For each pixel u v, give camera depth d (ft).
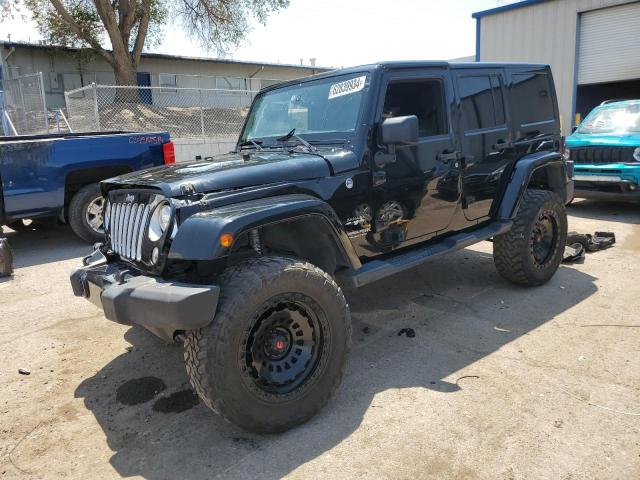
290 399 9.48
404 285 17.57
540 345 12.71
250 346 9.16
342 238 10.84
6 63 72.84
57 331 14.74
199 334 8.77
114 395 11.25
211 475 8.55
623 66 53.62
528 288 16.78
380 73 12.21
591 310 14.73
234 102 84.99
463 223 14.89
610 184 26.58
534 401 10.28
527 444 8.96
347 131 12.01
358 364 12.17
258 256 10.68
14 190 22.24
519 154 16.30
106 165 24.21
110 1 66.44
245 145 14.65
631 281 16.99
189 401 10.93
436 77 13.62
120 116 59.62
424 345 13.03
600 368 11.46
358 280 11.50
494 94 15.55
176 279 9.65
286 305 9.53
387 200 12.45
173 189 9.55
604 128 29.43
